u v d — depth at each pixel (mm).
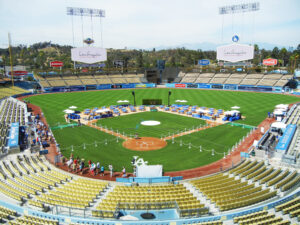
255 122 62344
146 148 45688
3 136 50281
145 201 26656
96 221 23312
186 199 27016
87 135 53500
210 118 65938
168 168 37406
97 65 141250
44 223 23359
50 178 33219
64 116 70625
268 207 25594
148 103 87125
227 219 24094
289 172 34375
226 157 41125
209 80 135625
